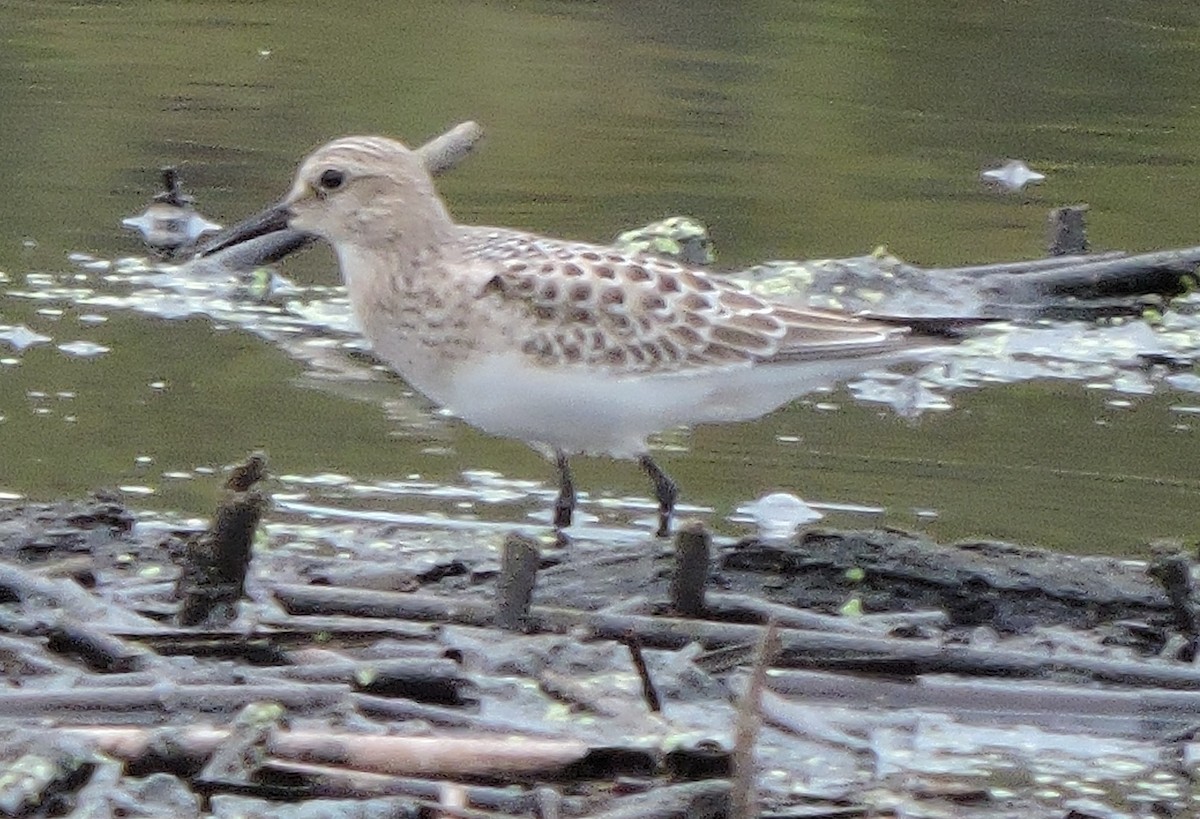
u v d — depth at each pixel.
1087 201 20.00
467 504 12.84
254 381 15.03
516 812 8.60
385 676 9.73
